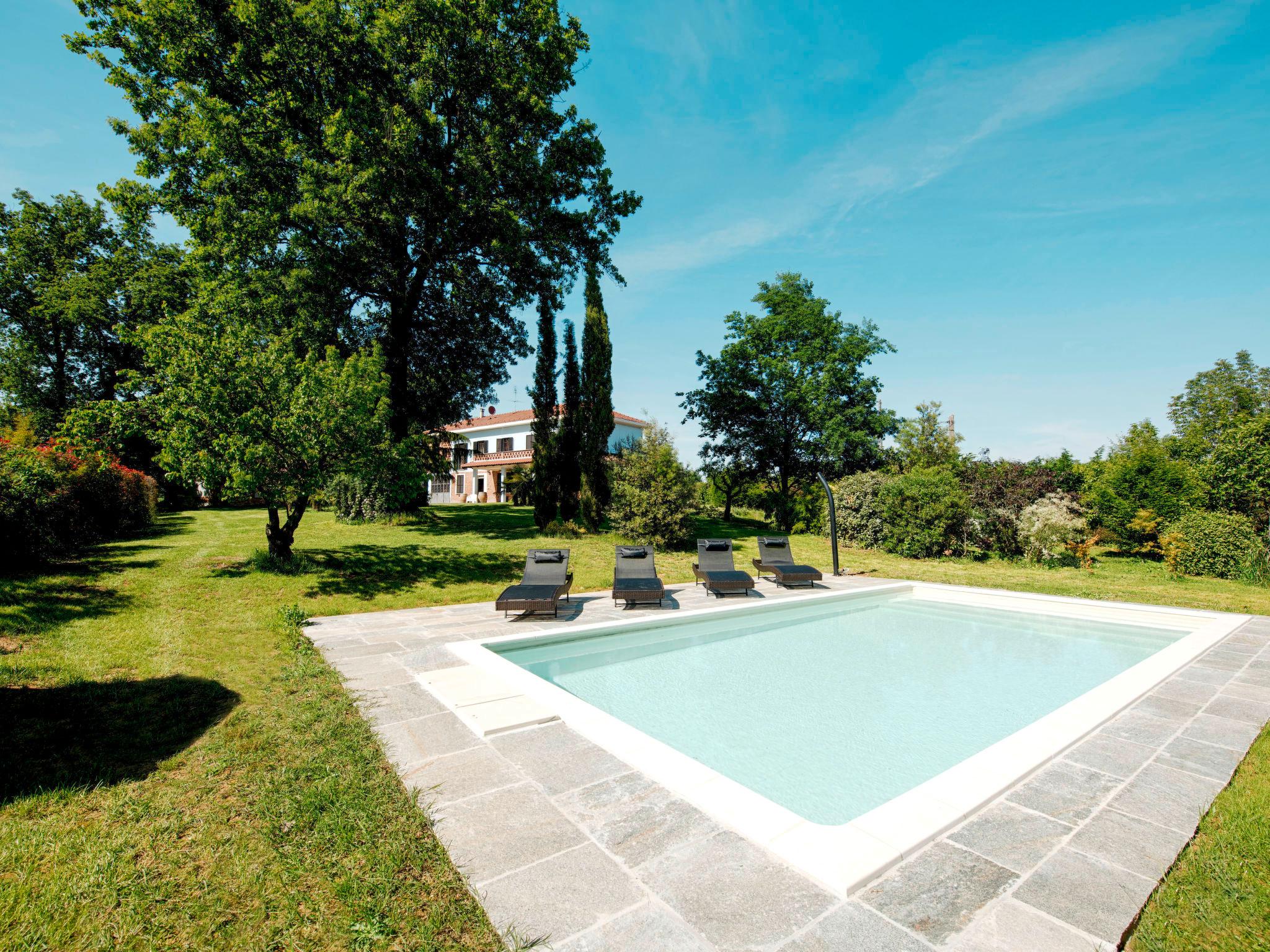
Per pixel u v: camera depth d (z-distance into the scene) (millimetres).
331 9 14883
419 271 19484
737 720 5332
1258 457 15703
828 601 11070
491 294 21141
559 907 2393
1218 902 2488
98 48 15781
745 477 31672
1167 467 17562
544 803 3283
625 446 19047
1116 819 3154
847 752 4672
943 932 2236
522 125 18266
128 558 10781
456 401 24219
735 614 9680
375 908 2424
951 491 17375
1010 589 12484
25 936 2283
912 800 3252
